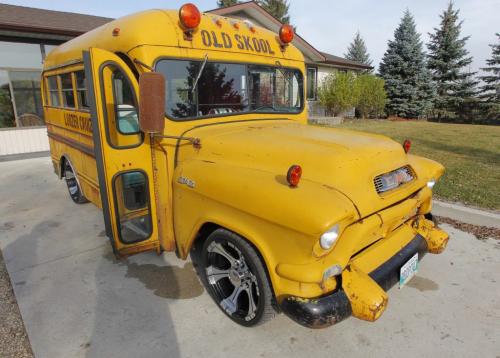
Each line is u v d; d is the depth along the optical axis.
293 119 4.21
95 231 4.87
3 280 3.69
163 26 3.18
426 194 3.03
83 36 4.48
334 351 2.69
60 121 5.43
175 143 3.24
